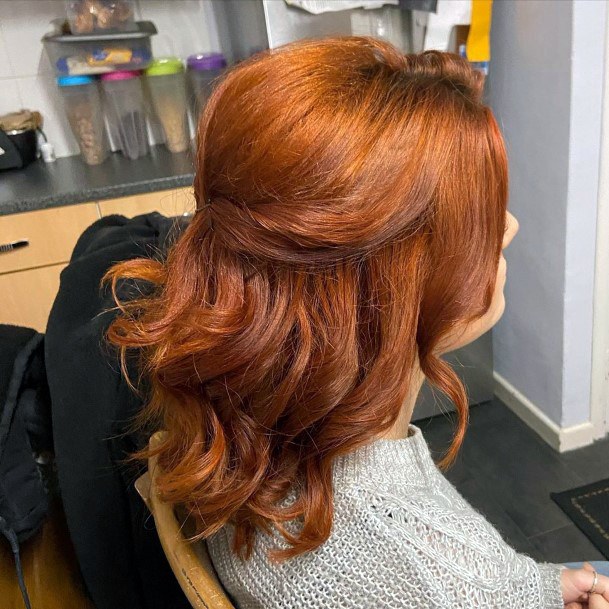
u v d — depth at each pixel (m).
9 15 2.10
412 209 0.48
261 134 0.49
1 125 2.04
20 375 0.75
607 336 1.85
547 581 0.62
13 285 1.78
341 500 0.53
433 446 1.98
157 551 0.81
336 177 0.47
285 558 0.53
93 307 0.79
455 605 0.48
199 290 0.53
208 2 2.26
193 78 2.10
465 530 0.51
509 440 2.00
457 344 0.62
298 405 0.52
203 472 0.53
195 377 0.53
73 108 2.04
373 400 0.52
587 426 1.94
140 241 0.90
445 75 0.54
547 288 1.83
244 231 0.50
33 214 1.73
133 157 2.13
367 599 0.49
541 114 1.69
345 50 0.54
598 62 1.55
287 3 1.74
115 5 1.98
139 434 0.74
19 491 0.69
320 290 0.50
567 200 1.66
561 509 1.73
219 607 0.51
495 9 1.78
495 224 0.53
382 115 0.48
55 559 0.78
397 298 0.50
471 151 0.50
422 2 1.70
